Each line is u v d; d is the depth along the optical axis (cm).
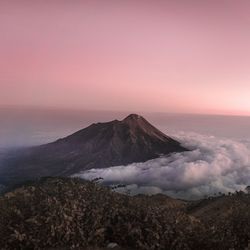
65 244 2530
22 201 3000
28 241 2477
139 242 2595
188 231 2886
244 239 3017
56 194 3181
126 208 3080
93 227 2688
